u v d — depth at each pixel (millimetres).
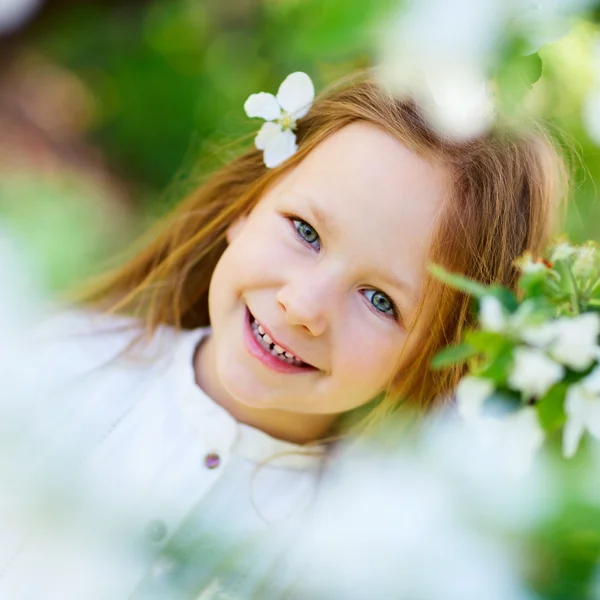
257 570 708
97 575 694
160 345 796
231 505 713
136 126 1322
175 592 694
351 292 659
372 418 744
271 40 1150
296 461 729
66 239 1125
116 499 712
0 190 1217
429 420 733
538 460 723
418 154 670
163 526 706
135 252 942
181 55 1324
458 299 681
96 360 784
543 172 741
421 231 660
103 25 1329
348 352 662
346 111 698
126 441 731
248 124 844
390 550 708
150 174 1307
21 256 1023
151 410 739
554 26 660
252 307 673
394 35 727
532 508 712
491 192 693
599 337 529
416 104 686
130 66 1335
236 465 719
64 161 1298
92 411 748
